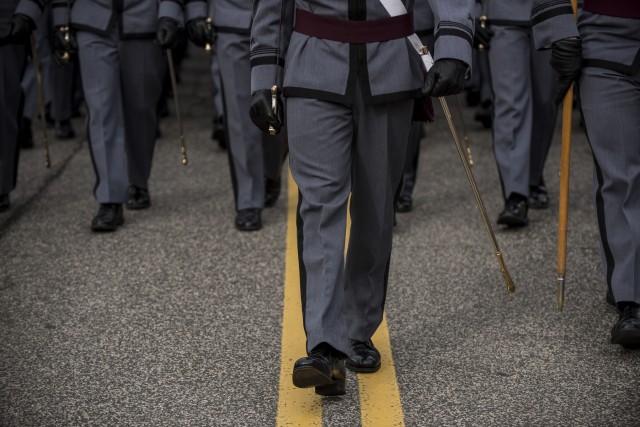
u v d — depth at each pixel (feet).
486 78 50.57
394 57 19.69
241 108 33.14
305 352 23.12
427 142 48.08
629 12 22.13
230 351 23.29
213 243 32.09
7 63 35.04
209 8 34.22
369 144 20.11
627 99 22.40
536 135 34.58
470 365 22.16
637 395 20.44
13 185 36.17
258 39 20.42
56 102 49.26
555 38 22.57
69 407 20.47
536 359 22.41
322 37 19.65
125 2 33.83
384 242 21.17
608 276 23.02
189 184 40.45
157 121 36.32
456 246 31.19
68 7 33.65
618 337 22.21
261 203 33.91
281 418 19.83
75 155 46.01
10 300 27.09
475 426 19.29
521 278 28.07
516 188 32.73
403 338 23.90
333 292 19.63
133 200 36.65
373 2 19.60
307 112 19.61
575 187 38.86
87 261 30.42
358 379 21.58
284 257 30.42
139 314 25.85
